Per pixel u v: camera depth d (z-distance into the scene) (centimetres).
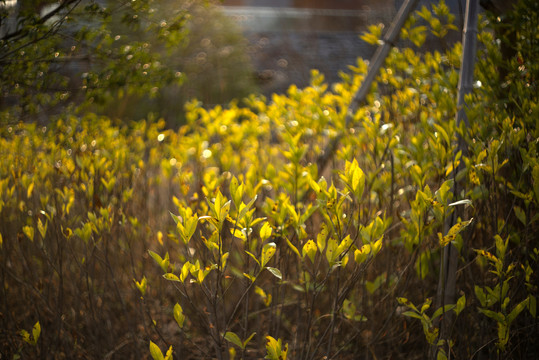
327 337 238
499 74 260
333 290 241
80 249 275
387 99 294
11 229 274
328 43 1028
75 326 231
